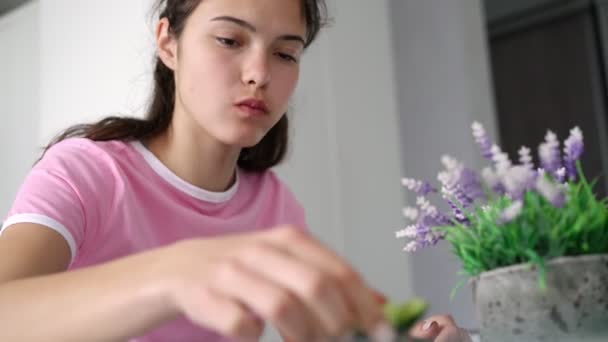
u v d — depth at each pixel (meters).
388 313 0.39
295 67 1.00
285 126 1.32
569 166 0.60
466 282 0.63
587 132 3.85
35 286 0.52
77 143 1.06
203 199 1.17
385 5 2.80
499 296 0.56
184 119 1.12
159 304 0.43
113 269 0.49
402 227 2.64
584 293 0.54
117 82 2.29
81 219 0.94
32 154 2.77
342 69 2.59
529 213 0.55
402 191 2.68
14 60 2.91
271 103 0.98
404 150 3.11
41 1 2.69
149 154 1.14
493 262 0.57
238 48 0.97
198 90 0.99
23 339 0.50
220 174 1.18
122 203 1.05
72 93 2.49
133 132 1.16
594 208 0.57
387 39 2.78
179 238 1.14
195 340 1.08
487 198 0.60
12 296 0.52
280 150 1.32
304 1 1.00
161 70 1.19
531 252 0.54
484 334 0.58
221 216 1.20
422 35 3.14
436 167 3.03
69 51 2.52
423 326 0.78
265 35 0.96
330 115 2.51
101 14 2.39
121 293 0.45
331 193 2.46
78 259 1.03
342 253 2.44
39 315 0.50
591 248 0.55
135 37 2.24
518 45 4.07
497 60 4.11
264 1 0.95
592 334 0.53
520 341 0.55
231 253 0.39
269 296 0.35
